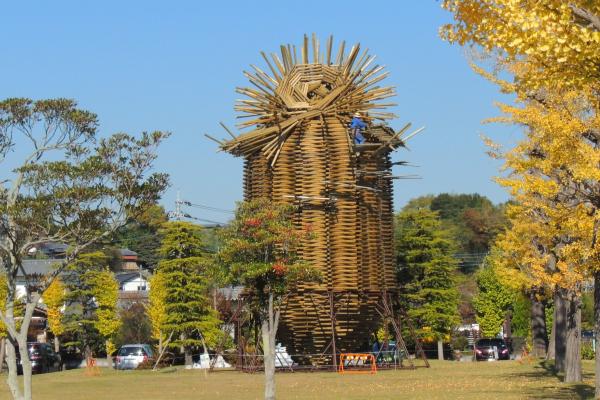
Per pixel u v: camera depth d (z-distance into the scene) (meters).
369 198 45.00
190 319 51.72
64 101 21.53
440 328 61.03
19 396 21.33
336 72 45.28
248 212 27.31
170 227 52.78
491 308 68.88
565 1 13.48
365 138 45.19
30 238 21.27
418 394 28.64
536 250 31.27
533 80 15.23
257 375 41.84
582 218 20.98
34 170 20.86
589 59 14.16
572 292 30.80
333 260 43.59
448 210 125.69
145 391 32.56
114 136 21.31
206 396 29.58
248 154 44.94
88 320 58.19
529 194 25.80
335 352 43.09
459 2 14.99
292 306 42.81
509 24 14.04
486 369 43.44
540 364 45.78
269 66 45.16
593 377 35.03
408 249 62.16
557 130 19.75
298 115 43.91
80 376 43.78
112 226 21.58
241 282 27.38
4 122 21.17
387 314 45.41
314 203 43.50
